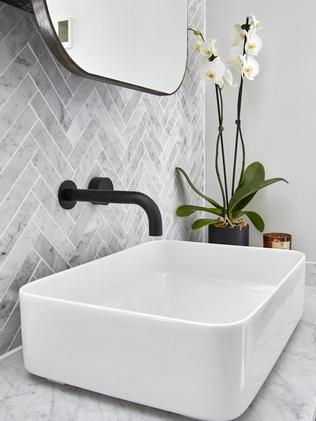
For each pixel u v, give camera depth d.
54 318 0.77
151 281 1.25
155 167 1.50
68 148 1.09
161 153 1.53
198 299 1.13
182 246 1.30
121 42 1.08
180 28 1.33
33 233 1.00
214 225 1.66
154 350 0.70
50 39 0.87
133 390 0.72
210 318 1.02
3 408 0.74
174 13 1.30
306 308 1.20
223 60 1.83
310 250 1.77
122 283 1.15
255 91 1.79
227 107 1.84
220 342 0.66
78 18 0.93
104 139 1.22
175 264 1.31
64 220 1.09
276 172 1.80
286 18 1.72
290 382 0.82
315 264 1.73
